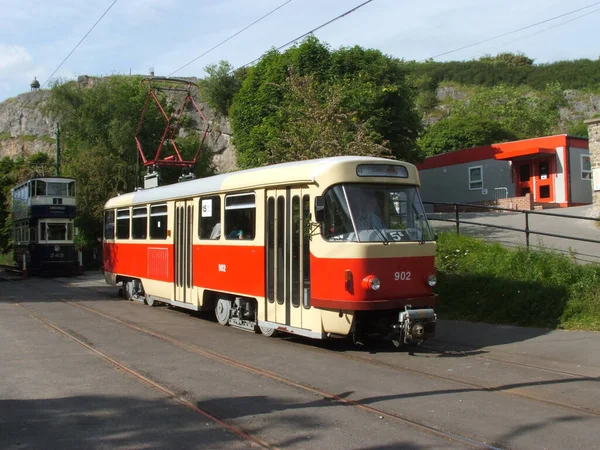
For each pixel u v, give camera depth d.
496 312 12.10
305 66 25.95
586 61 102.75
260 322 11.03
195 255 13.57
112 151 41.41
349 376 8.14
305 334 9.94
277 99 25.94
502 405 6.68
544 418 6.18
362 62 25.98
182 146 44.09
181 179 15.88
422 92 101.06
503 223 22.50
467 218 26.05
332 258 9.43
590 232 18.48
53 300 18.75
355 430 5.91
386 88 25.22
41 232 32.59
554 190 31.88
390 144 25.55
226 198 12.32
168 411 6.66
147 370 8.66
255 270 11.19
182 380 8.04
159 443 5.64
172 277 14.74
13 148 72.69
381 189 9.89
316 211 9.43
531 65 108.19
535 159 33.00
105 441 5.72
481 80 103.31
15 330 12.62
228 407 6.77
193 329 12.41
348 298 9.23
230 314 12.62
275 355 9.62
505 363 8.78
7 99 79.81
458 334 11.11
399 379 7.94
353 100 24.14
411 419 6.21
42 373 8.57
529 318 11.55
